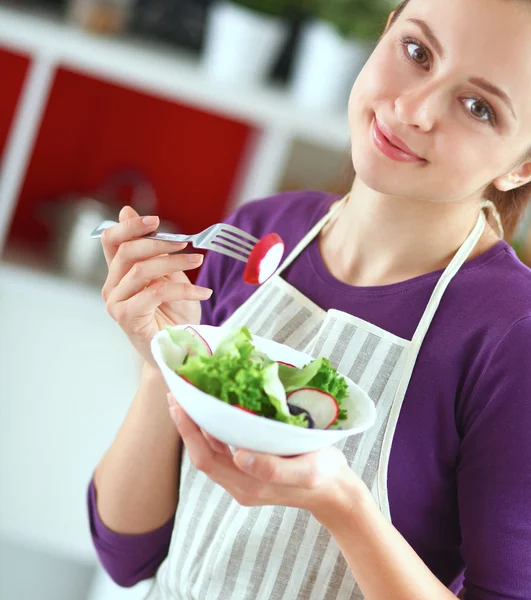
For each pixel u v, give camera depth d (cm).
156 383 119
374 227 112
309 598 111
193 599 118
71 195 258
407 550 93
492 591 97
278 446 76
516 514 97
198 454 82
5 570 246
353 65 231
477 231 110
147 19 245
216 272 129
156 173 266
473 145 94
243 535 113
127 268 103
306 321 117
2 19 213
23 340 237
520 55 91
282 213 129
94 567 249
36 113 221
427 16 94
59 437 242
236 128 263
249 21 223
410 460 106
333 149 258
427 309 108
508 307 103
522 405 98
